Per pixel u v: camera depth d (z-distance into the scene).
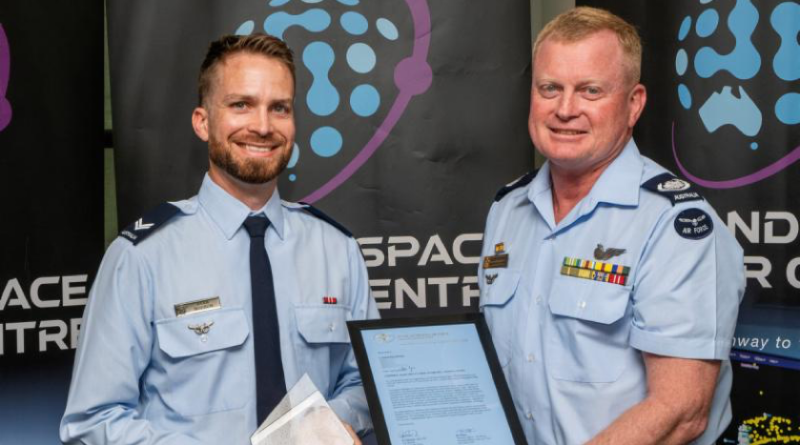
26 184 2.79
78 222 2.86
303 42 2.84
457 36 2.88
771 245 2.48
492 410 1.91
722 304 1.81
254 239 2.05
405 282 2.89
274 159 2.00
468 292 2.90
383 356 1.93
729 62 2.53
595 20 1.92
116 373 1.89
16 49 2.77
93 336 1.92
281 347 2.01
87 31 2.86
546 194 2.09
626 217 1.93
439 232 2.89
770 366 2.47
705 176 2.57
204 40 2.80
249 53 1.99
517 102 2.91
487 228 2.29
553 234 2.03
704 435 1.93
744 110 2.51
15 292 2.78
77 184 2.86
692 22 2.59
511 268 2.12
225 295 1.99
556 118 1.92
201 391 1.92
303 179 2.84
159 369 1.96
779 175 2.47
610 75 1.89
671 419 1.75
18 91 2.77
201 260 2.01
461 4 2.88
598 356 1.89
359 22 2.86
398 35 2.87
